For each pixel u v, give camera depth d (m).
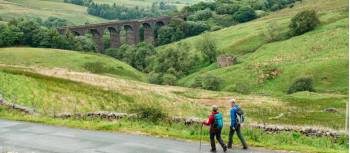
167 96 75.69
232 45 184.25
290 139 27.69
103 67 158.00
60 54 164.62
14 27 180.25
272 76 129.12
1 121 32.25
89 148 24.41
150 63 176.62
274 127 30.98
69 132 28.44
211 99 88.56
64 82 71.62
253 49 176.50
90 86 72.00
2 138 26.78
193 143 25.30
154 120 33.91
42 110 47.59
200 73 157.25
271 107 79.00
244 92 121.81
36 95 59.09
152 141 25.78
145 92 74.62
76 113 36.88
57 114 37.41
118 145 24.92
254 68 138.12
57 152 23.67
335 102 86.56
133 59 188.50
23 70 83.19
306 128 30.19
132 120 33.75
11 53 161.12
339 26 166.88
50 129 29.39
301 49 151.38
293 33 175.50
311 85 114.44
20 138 26.81
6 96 54.25
